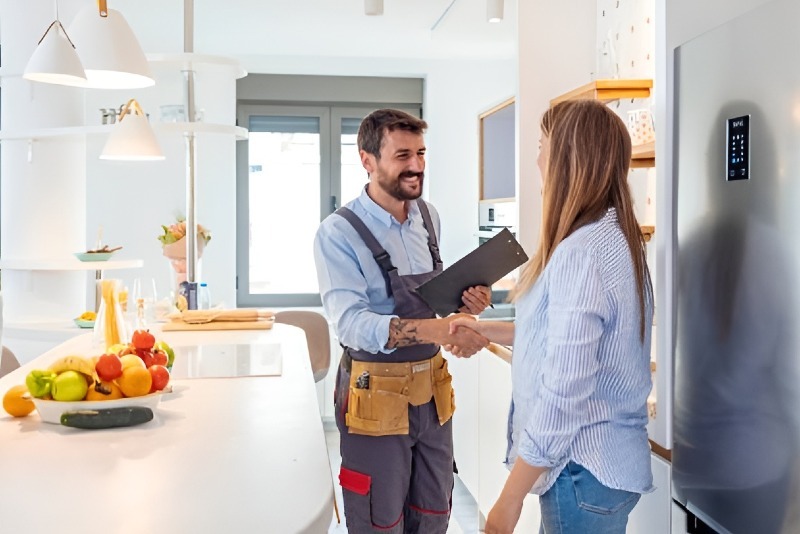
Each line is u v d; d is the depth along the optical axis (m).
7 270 4.72
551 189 1.66
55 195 4.70
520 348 1.70
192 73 4.13
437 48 5.86
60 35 2.71
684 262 1.80
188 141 4.13
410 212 2.64
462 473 3.98
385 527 2.50
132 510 1.16
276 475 1.33
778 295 1.45
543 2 3.28
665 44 1.88
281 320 4.20
